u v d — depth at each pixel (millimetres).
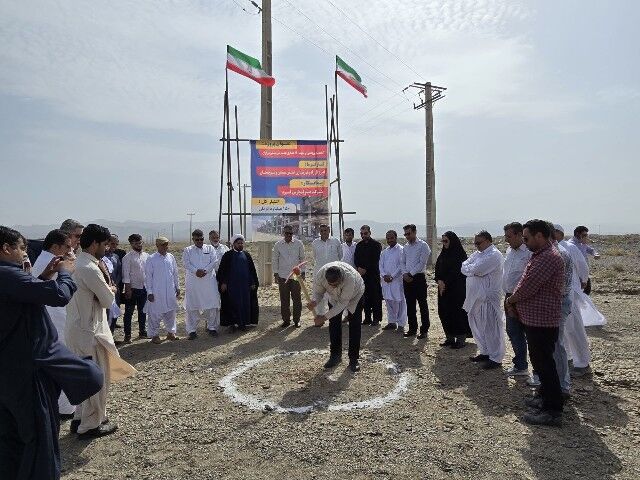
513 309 4844
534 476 3732
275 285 15383
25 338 3188
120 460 4176
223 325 9289
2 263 3225
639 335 8180
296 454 4180
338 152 12836
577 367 6086
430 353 7387
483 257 6605
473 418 4852
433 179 21391
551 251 4641
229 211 12195
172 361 7324
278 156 12391
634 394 5398
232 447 4359
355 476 3807
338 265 6352
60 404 5168
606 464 3885
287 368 6754
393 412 5062
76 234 5398
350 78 13625
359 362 6961
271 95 14273
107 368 4691
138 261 8781
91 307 4473
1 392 3107
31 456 3123
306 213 12430
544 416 4637
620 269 17906
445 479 3721
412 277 8438
